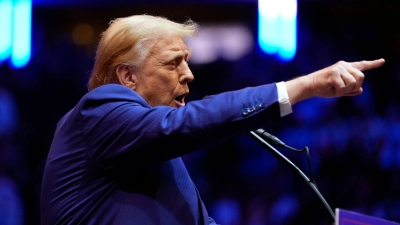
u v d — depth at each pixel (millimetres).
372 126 13172
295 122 13328
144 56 4262
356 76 3531
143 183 4086
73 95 14406
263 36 14250
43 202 4199
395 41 14391
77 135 4082
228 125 3666
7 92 13539
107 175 4020
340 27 14539
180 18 14492
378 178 12766
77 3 14258
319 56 14211
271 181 13016
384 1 14438
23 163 13391
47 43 14508
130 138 3818
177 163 4352
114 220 3975
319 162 12961
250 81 14227
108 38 4344
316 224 12406
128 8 14547
